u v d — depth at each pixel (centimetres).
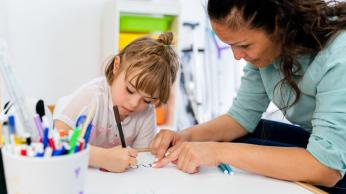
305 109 84
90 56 222
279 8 64
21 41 203
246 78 100
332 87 69
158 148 81
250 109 99
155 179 64
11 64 44
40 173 41
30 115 46
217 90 256
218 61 254
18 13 199
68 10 211
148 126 101
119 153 67
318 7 70
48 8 206
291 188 65
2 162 47
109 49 201
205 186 63
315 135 70
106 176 64
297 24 68
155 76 84
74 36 216
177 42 205
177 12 203
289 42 69
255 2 62
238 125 99
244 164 70
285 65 76
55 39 212
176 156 73
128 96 87
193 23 249
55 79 216
